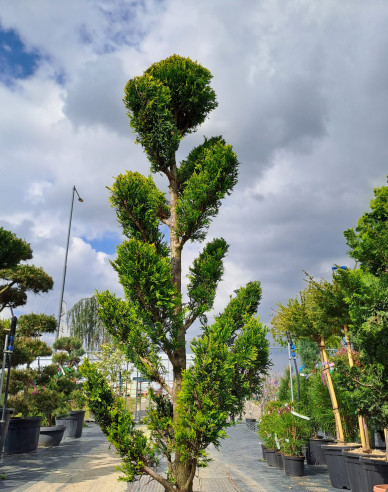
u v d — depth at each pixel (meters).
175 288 5.23
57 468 9.30
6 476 8.34
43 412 13.22
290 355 11.36
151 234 5.72
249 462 11.03
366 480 6.63
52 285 12.14
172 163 6.07
